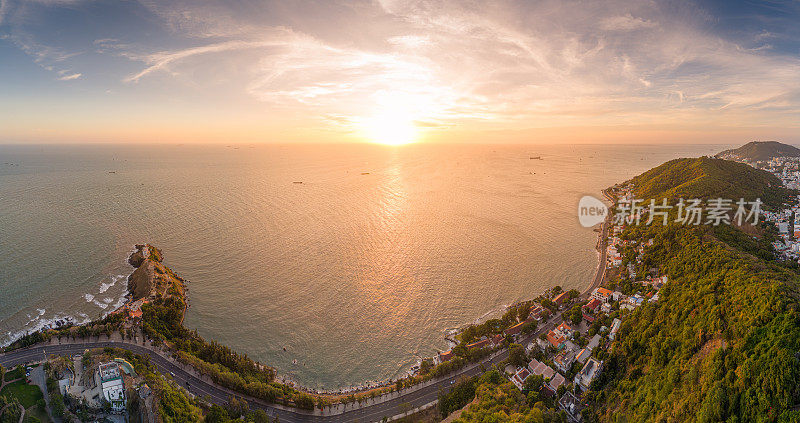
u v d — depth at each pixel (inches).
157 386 4441.4
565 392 4852.4
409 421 4562.0
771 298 3890.3
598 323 6077.8
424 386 5137.8
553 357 5536.4
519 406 4343.0
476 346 5757.9
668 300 5506.9
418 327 6250.0
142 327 5969.5
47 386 4527.6
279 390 4877.0
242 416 4547.2
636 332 5251.0
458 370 5403.5
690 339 4384.8
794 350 3184.1
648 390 4220.0
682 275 6294.3
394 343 5915.4
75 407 4338.1
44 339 5669.3
